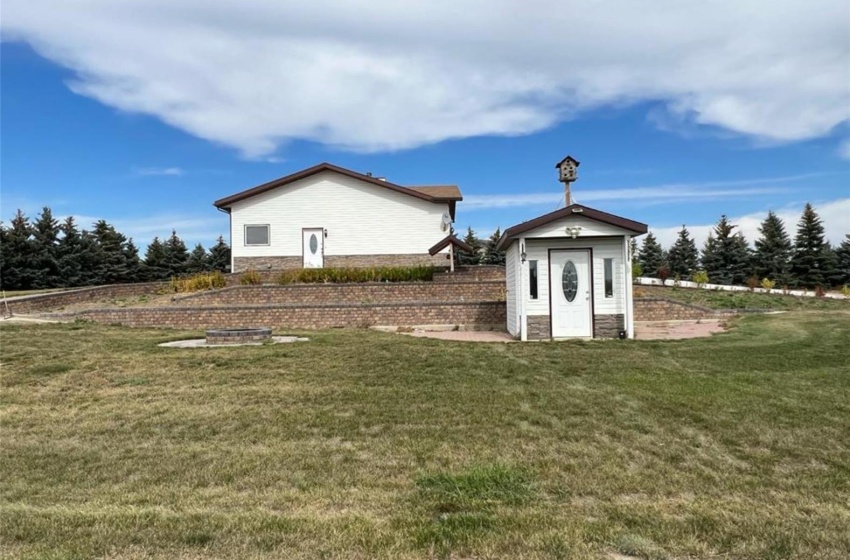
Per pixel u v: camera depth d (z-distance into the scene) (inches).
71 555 118.1
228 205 929.5
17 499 158.7
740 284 1551.4
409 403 257.1
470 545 123.5
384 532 130.4
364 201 933.8
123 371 327.9
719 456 189.8
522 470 174.7
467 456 189.2
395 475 173.6
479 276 800.3
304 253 928.9
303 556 118.4
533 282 488.4
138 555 118.9
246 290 679.7
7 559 116.6
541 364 344.8
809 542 126.8
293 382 300.7
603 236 481.7
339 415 239.9
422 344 418.9
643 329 543.2
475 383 295.3
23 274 1259.8
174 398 271.9
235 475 175.6
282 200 932.0
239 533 129.8
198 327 564.4
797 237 1545.3
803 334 457.1
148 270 1599.4
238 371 327.0
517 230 481.7
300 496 157.0
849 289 1030.4
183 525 134.6
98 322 551.2
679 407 245.4
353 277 764.0
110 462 189.9
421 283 700.0
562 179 574.6
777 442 202.5
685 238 1700.3
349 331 519.8
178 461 189.5
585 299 486.0
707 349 399.2
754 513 144.0
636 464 181.9
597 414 236.5
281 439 211.3
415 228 936.9
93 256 1419.8
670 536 128.9
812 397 263.9
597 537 127.5
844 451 194.4
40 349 383.9
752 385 288.8
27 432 225.0
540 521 137.0
